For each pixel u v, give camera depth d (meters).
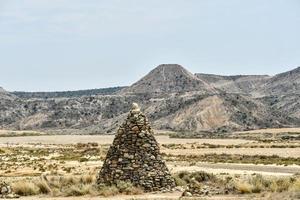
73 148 197.88
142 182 41.00
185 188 42.28
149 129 42.47
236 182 43.28
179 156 144.38
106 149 177.88
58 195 41.22
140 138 41.91
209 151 171.50
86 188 41.25
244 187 41.47
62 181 48.28
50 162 112.81
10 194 41.47
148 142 41.97
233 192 41.44
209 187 44.09
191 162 112.75
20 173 82.81
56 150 182.00
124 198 37.72
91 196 39.62
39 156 141.50
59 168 92.38
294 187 40.34
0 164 105.62
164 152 167.50
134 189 40.28
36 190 43.06
